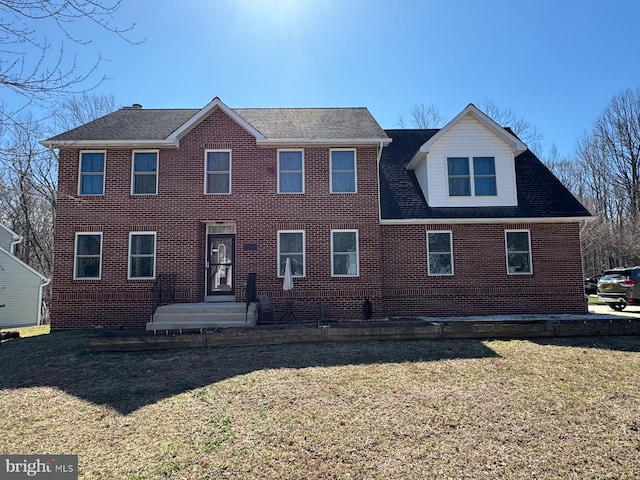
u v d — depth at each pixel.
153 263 13.09
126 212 13.25
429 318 13.05
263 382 6.41
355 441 4.39
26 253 27.91
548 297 13.77
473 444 4.28
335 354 8.09
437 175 14.46
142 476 3.78
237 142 13.73
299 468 3.87
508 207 14.30
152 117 15.57
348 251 13.50
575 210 14.10
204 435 4.62
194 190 13.41
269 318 12.90
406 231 13.92
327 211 13.57
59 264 12.95
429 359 7.62
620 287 15.20
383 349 8.45
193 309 11.73
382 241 13.86
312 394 5.85
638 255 28.00
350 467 3.87
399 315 13.55
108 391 6.27
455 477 3.67
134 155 13.55
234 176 13.56
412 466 3.87
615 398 5.51
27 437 4.70
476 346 8.65
